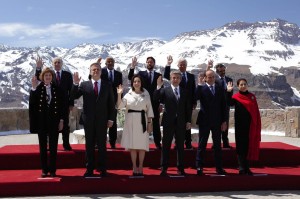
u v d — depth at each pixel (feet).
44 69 23.61
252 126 24.64
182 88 24.63
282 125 51.65
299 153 28.19
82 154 26.78
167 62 28.50
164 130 24.17
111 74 28.58
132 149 23.89
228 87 25.48
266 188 23.61
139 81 24.22
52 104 23.40
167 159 24.17
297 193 22.84
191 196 21.97
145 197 21.74
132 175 24.18
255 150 24.50
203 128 24.45
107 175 24.04
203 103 24.66
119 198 21.45
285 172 25.27
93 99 23.50
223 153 27.84
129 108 24.02
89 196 21.85
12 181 22.13
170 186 22.81
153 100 25.71
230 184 23.31
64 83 27.71
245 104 24.80
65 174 24.54
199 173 23.98
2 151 27.25
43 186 22.07
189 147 28.35
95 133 23.73
